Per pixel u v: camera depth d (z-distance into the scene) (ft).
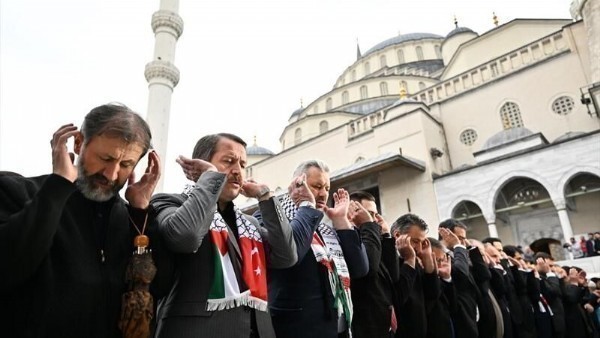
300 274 9.91
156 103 73.82
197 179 8.51
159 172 7.48
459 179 71.00
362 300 11.21
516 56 81.87
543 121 73.46
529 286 20.66
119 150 6.24
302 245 9.57
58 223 5.76
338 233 11.46
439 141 84.28
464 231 18.70
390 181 79.87
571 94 71.20
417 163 74.95
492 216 65.16
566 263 48.06
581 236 59.62
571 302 23.61
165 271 7.19
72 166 6.05
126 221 7.02
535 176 62.34
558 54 74.38
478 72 86.99
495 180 66.39
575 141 59.88
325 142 101.91
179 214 7.13
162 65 75.97
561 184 59.62
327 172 12.41
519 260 21.89
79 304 5.78
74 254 6.02
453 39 119.75
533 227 69.26
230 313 7.32
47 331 5.51
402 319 12.41
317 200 11.81
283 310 9.66
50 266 5.74
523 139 69.36
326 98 145.69
